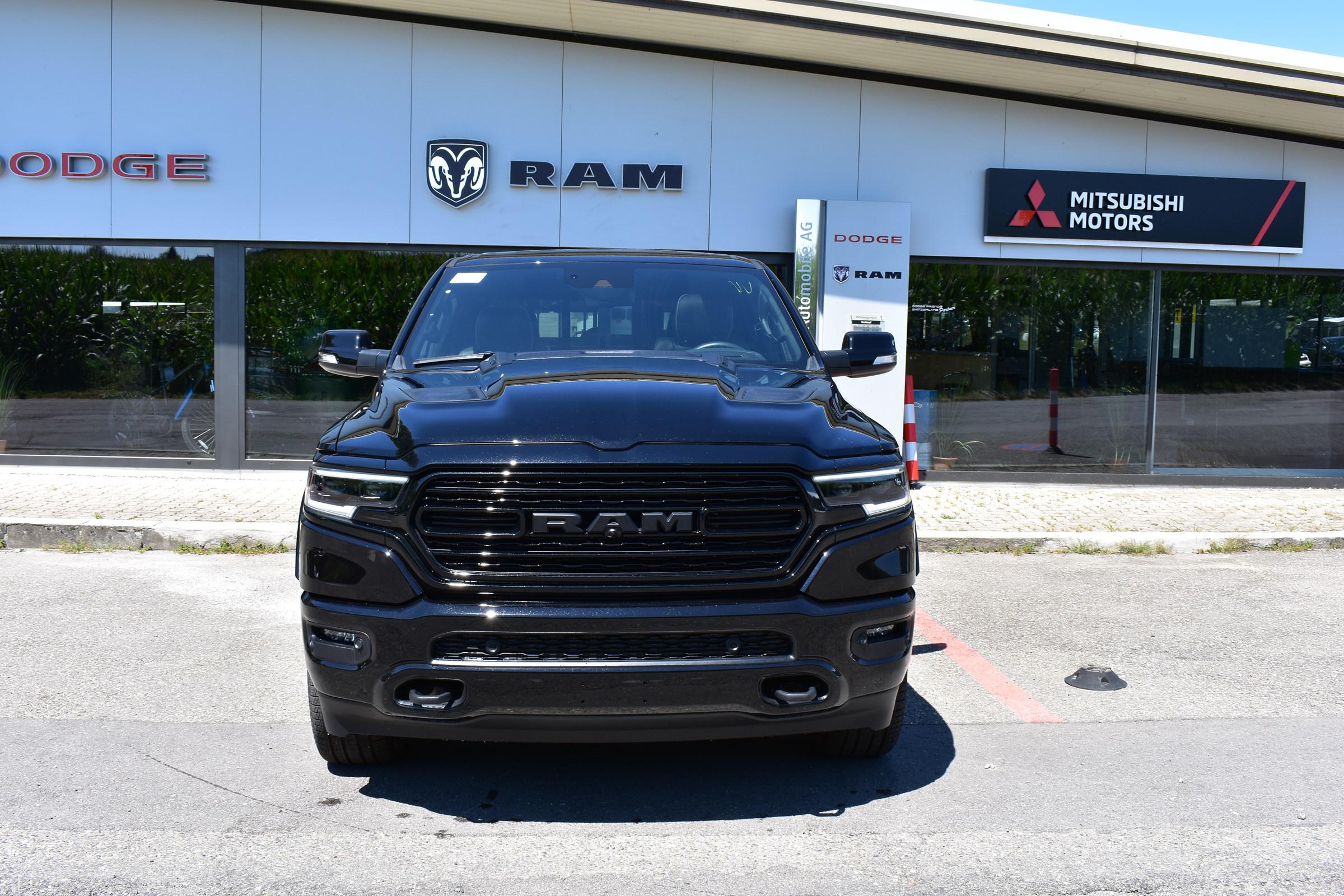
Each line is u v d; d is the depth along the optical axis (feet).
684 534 10.31
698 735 10.62
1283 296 37.73
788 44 32.78
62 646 17.78
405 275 35.42
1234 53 32.30
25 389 36.11
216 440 35.86
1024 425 37.11
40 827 11.03
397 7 33.09
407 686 10.50
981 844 10.86
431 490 10.42
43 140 34.24
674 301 15.23
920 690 16.17
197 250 35.27
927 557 26.61
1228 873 10.23
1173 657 18.01
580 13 31.94
